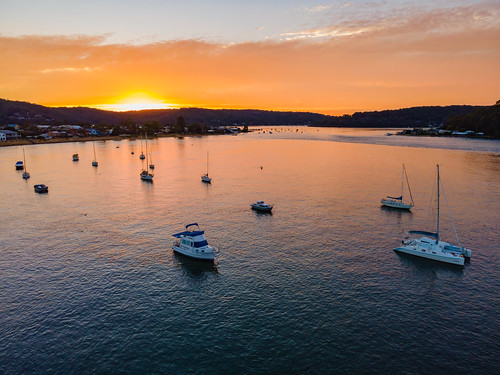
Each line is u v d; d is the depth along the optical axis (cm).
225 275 6525
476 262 7062
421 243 7488
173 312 5372
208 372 4156
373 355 4447
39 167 19325
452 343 4684
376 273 6600
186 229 8888
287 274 6544
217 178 16012
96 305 5534
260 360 4353
